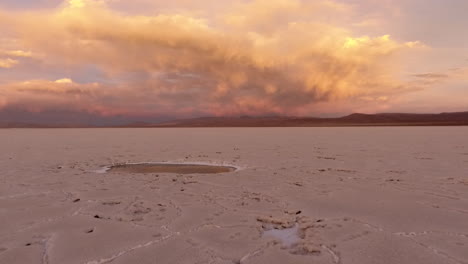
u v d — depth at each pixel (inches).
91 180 254.4
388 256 110.6
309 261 106.9
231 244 121.6
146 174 283.9
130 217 155.6
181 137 923.4
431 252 113.3
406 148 502.0
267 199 190.7
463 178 247.8
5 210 167.0
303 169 304.2
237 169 318.7
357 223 146.1
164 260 107.2
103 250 115.6
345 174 274.2
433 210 163.8
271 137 882.8
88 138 893.8
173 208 171.2
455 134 940.0
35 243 122.6
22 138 901.2
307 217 155.9
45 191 212.8
